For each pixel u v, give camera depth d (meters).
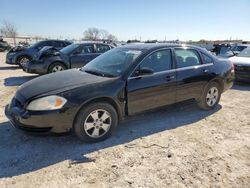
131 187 2.95
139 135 4.36
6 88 8.16
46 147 3.89
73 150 3.80
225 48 15.80
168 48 4.91
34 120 3.59
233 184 3.04
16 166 3.36
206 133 4.51
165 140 4.18
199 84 5.32
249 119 5.27
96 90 3.91
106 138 4.16
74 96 3.75
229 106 6.19
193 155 3.70
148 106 4.58
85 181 3.06
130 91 4.27
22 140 4.11
